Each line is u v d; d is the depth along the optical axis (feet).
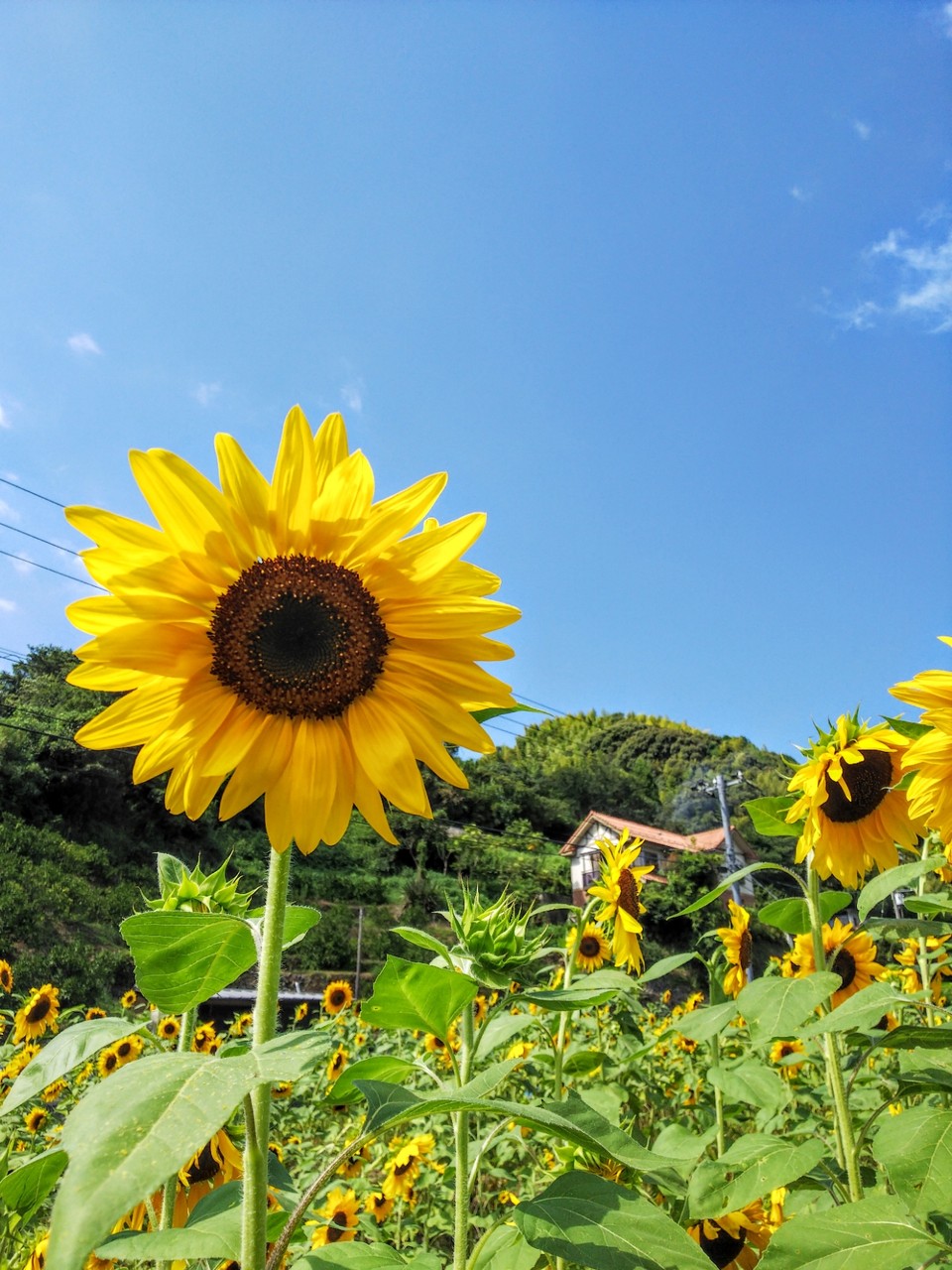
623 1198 6.31
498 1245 8.09
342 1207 15.29
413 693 7.79
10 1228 8.63
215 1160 9.34
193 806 7.34
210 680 7.47
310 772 7.41
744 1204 9.14
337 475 7.52
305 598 7.42
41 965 77.92
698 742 299.38
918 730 10.74
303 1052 4.64
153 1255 5.77
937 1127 8.46
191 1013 9.18
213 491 7.17
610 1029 20.30
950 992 17.57
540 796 228.02
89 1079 24.27
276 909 6.61
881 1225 7.40
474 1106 5.88
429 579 7.85
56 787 123.95
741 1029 23.62
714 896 12.21
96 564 7.01
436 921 133.69
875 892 10.98
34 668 144.25
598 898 15.31
